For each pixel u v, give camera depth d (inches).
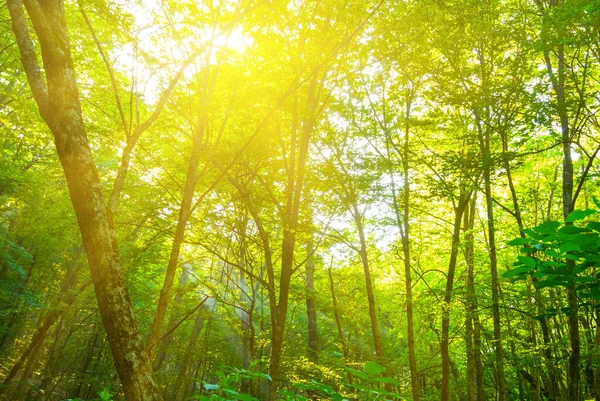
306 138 446.6
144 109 473.7
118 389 745.6
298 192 439.8
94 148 474.0
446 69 520.7
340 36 396.2
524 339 574.6
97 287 142.4
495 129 474.3
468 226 661.9
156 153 502.0
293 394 77.0
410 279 553.6
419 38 486.0
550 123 431.2
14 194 582.6
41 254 684.1
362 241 637.3
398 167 608.1
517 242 74.2
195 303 722.2
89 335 855.1
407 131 561.0
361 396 70.7
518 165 456.8
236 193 514.0
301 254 682.8
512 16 516.1
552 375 585.3
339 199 566.6
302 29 383.6
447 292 519.2
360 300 768.3
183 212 353.4
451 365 691.4
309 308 713.6
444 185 490.9
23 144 695.1
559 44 408.8
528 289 511.2
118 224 458.3
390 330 800.3
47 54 154.3
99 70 464.8
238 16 338.3
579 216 66.7
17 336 732.0
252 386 516.1
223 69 394.3
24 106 510.6
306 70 403.2
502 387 484.7
